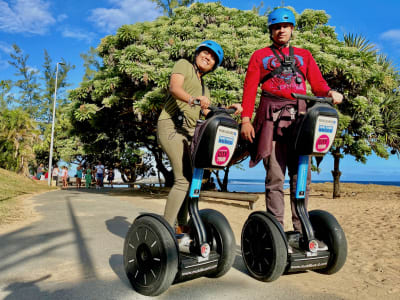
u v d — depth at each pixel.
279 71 2.83
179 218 2.90
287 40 2.91
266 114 2.83
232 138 2.45
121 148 21.27
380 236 4.80
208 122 2.39
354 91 10.92
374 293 2.49
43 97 39.75
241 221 6.52
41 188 15.70
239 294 2.38
